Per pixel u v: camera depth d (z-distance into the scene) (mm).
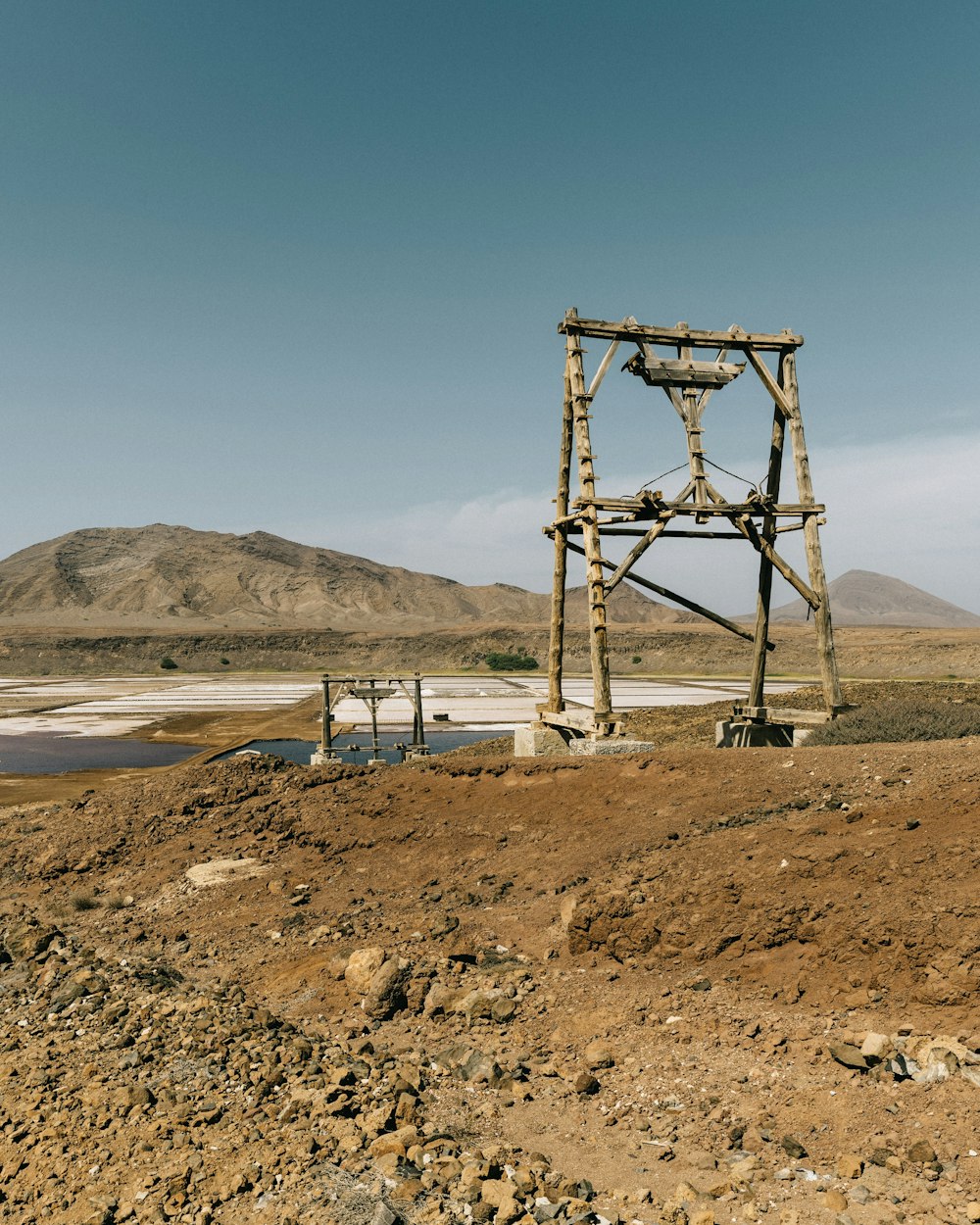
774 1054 5887
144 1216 4602
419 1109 5734
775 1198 4492
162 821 15266
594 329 16516
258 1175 4934
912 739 14258
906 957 6227
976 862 6797
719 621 18531
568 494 18141
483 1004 7371
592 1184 4805
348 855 12969
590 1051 6387
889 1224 4156
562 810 12609
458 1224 4375
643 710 37156
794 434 17297
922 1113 4930
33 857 15148
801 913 7137
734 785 11570
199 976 9297
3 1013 8461
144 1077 6512
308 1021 7637
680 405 17156
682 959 7465
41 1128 5809
